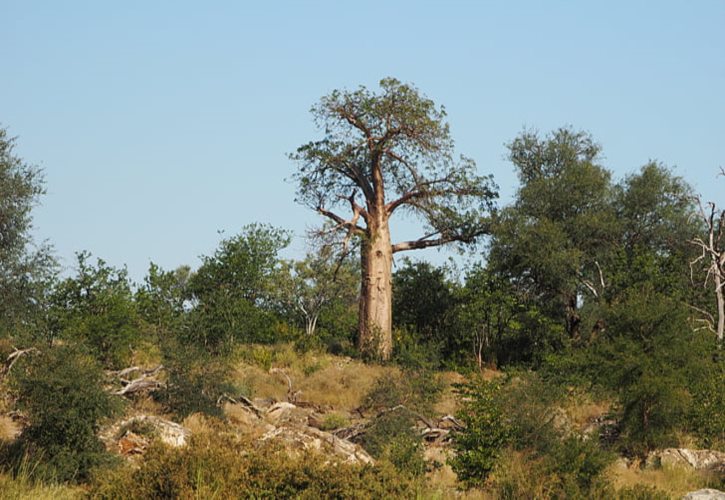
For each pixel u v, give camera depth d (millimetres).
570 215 66250
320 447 31984
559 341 62812
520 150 71000
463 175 67125
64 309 47938
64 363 27250
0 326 42188
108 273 49625
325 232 65938
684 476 31328
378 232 66438
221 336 54750
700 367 37875
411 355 55344
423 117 65188
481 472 27750
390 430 34625
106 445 28234
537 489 24406
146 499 18719
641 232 66250
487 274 64312
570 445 27203
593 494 24188
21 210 45438
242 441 21094
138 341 47719
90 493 19500
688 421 36906
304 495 18828
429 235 69062
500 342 64875
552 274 61812
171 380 36188
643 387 36062
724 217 56531
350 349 64688
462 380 51719
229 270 61344
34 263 45750
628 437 36500
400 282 71312
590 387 40000
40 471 24781
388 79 65562
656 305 39125
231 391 38094
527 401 29828
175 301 58625
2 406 30422
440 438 36250
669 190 67188
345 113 66125
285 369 54312
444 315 69375
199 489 18422
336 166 66688
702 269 63062
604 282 63281
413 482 21250
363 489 19328
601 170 68125
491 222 66250
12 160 46469
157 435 29344
